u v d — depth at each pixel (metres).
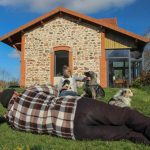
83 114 4.07
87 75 7.87
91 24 14.85
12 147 3.72
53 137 4.22
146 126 3.94
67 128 4.10
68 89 6.33
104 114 4.04
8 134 4.32
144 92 10.73
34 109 4.34
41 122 4.28
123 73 14.75
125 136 4.05
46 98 4.39
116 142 3.98
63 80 6.44
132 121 4.01
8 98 4.61
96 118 4.05
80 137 4.08
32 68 15.01
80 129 4.06
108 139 4.05
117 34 14.84
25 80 14.99
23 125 4.40
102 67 14.65
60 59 14.95
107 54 14.84
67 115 4.12
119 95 5.04
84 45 14.82
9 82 15.44
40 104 4.34
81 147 3.77
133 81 13.38
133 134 4.03
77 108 4.12
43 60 14.98
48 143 3.96
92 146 3.83
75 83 6.53
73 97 4.25
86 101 4.15
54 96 4.46
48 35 15.01
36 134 4.37
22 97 4.45
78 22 14.88
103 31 14.77
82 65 14.77
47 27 15.03
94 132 4.05
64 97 4.28
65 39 14.93
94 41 14.80
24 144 3.87
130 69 14.73
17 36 15.45
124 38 14.82
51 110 4.25
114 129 4.08
